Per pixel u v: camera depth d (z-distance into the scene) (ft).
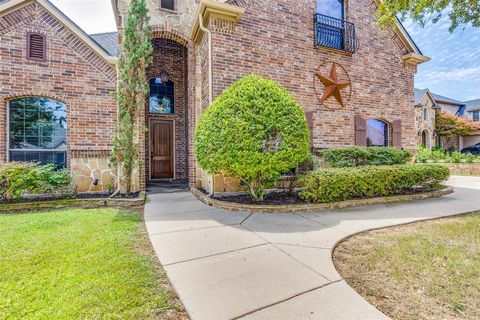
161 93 34.60
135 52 21.40
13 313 6.46
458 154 47.32
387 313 6.72
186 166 34.04
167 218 15.80
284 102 18.22
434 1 18.97
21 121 21.77
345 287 7.80
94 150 23.27
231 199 20.15
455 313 6.73
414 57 31.73
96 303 6.94
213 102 19.39
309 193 18.70
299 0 25.71
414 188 24.21
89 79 23.29
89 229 13.24
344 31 28.07
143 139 25.27
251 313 6.55
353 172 19.65
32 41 21.61
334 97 27.22
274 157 17.26
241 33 22.82
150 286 7.91
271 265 9.29
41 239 11.65
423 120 71.46
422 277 8.55
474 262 9.57
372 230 13.69
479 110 91.56
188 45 27.22
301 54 25.57
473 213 17.29
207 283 8.03
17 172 18.86
